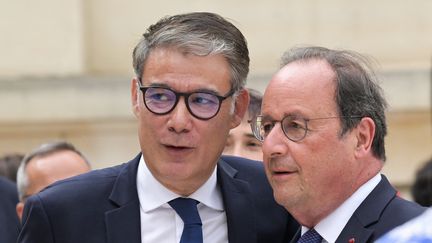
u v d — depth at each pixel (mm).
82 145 17703
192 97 6887
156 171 7090
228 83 6984
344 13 17922
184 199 7238
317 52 6777
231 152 8922
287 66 6773
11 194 10852
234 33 7020
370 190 6715
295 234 7430
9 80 17656
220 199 7441
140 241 7172
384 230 6496
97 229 7145
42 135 17750
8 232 10672
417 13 17906
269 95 6723
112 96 17609
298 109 6594
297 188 6648
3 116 17641
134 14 18031
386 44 17922
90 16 18125
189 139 6914
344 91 6609
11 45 17844
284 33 17906
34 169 9695
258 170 7785
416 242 5031
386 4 17938
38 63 17875
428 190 10375
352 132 6652
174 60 6863
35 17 17875
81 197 7195
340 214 6707
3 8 17828
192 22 6918
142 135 7023
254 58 17875
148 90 6910
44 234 7090
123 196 7246
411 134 17656
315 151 6586
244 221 7434
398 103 17422
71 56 17938
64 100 17609
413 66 17859
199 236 7203
